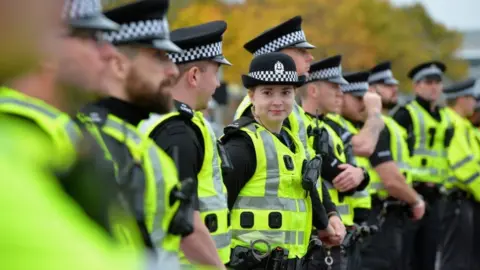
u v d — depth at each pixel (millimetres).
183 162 6281
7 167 1862
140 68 5141
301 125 9445
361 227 11586
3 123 2061
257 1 42219
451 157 17656
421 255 16766
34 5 1984
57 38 2045
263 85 8773
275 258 8594
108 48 5051
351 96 13836
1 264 1794
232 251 8594
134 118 5141
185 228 4828
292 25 10211
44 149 2039
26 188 1851
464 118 20328
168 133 6309
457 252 18328
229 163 7691
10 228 1807
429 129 17281
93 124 4469
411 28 61969
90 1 3125
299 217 8852
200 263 6297
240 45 34156
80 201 2209
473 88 20344
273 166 8656
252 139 8625
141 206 4379
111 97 5047
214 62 7586
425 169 17234
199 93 7520
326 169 10797
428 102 17469
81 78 2943
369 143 12883
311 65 11539
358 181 10938
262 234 8625
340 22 51219
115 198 2420
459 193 18156
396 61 57281
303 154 9039
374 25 53875
